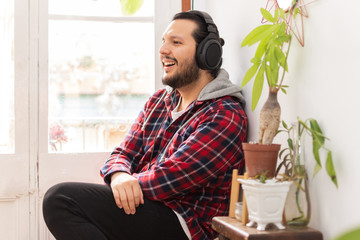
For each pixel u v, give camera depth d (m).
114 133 2.16
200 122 1.58
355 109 1.02
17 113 2.08
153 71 2.18
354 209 1.03
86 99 2.15
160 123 1.79
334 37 1.11
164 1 2.18
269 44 1.24
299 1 1.28
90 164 2.12
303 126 1.15
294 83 1.31
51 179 2.10
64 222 1.45
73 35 2.14
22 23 2.09
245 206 1.19
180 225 1.52
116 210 1.49
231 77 1.90
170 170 1.50
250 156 1.18
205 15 1.71
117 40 2.17
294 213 1.12
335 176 1.08
